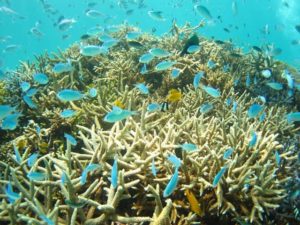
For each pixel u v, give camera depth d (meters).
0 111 0.66
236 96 0.95
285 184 0.57
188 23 1.41
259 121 0.72
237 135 0.61
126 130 0.59
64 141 0.72
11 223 0.45
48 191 0.48
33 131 0.72
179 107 0.82
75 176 0.53
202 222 0.51
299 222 0.53
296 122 0.91
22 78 0.98
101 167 0.52
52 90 0.90
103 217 0.45
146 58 0.85
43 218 0.40
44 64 1.17
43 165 0.66
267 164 0.50
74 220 0.42
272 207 0.48
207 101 0.85
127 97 0.80
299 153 0.60
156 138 0.56
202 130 0.65
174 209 0.49
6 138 0.82
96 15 1.27
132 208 0.50
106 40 0.91
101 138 0.55
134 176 0.53
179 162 0.48
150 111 0.72
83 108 0.75
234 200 0.51
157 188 0.48
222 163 0.52
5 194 0.50
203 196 0.51
